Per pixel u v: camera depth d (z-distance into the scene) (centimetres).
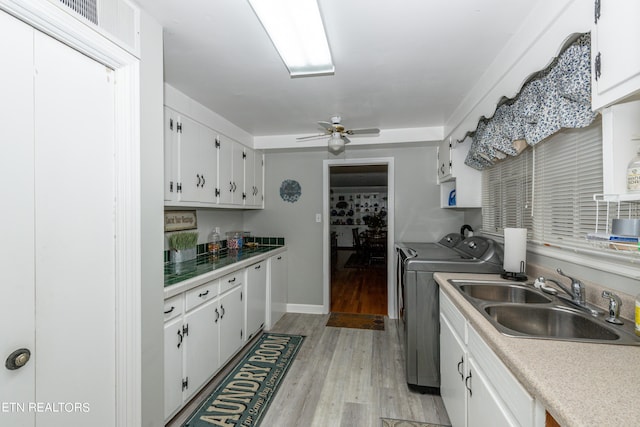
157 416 141
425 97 237
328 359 256
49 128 101
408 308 211
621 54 79
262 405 194
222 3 129
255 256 291
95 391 117
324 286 378
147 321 135
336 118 270
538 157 182
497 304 137
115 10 119
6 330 90
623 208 117
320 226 381
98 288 118
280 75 198
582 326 120
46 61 99
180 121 223
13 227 92
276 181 391
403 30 148
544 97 138
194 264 243
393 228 359
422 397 204
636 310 100
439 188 349
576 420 60
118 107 124
